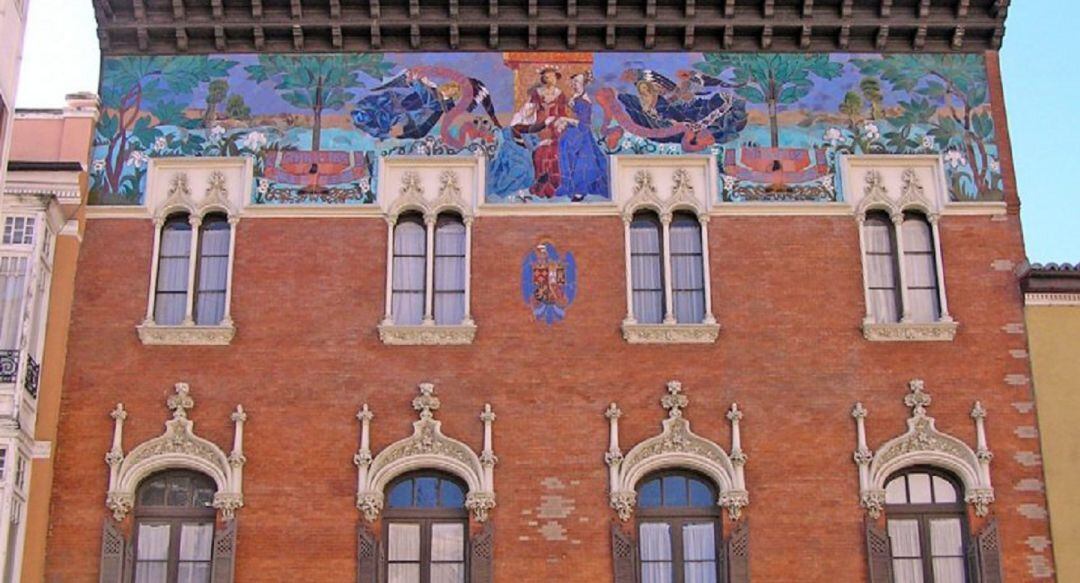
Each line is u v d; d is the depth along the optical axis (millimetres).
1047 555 28688
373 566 28266
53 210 30172
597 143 31891
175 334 30016
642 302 30734
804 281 30688
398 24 32750
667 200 31344
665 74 32656
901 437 29375
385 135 31969
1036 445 29469
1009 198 31641
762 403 29656
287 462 29109
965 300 30656
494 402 29594
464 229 31172
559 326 30250
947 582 28703
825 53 32938
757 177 31609
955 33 33000
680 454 29188
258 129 32000
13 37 28656
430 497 29172
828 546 28594
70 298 30266
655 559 28781
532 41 32781
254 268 30688
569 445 29281
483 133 31984
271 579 28297
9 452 27703
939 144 32125
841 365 30000
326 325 30234
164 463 29109
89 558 28438
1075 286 30656
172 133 31984
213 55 32812
